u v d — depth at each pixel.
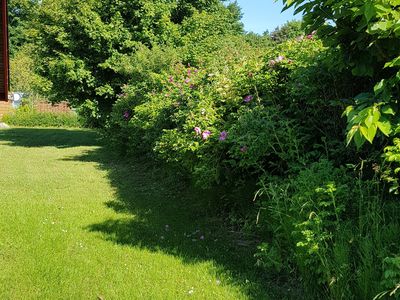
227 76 5.82
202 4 20.23
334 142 3.73
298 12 3.00
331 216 3.08
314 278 3.00
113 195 6.73
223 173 4.87
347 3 2.71
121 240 4.41
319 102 4.05
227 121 5.08
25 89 31.75
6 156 11.80
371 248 2.61
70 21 14.00
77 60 13.99
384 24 2.33
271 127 4.15
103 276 3.47
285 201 3.34
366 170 3.45
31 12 16.33
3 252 3.96
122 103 11.37
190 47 13.73
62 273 3.51
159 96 8.78
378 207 2.88
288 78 4.82
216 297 3.08
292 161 3.92
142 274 3.51
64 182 7.84
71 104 15.14
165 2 15.89
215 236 4.55
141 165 9.80
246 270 3.58
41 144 15.62
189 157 5.39
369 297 2.51
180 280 3.40
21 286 3.27
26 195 6.57
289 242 3.28
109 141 13.08
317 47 4.68
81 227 4.86
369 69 2.95
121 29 14.20
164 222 5.12
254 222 4.38
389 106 2.34
